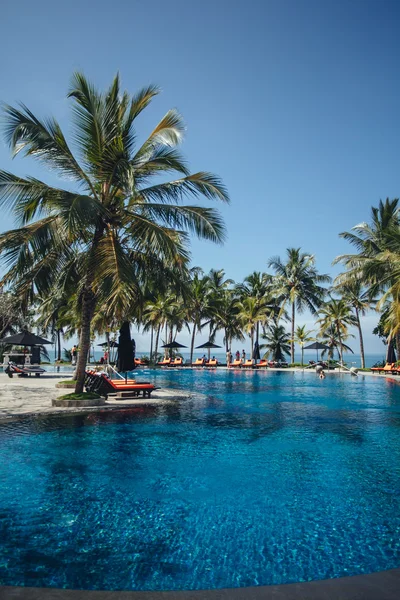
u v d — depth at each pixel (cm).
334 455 696
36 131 1074
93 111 1149
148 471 595
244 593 283
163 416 1081
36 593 276
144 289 1414
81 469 599
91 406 1191
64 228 1096
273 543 380
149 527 411
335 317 4416
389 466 631
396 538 394
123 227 1260
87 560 346
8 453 683
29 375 2597
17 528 405
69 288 1422
